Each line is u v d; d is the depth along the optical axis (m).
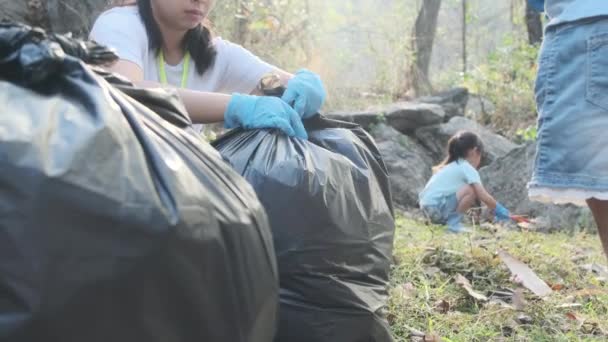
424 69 15.38
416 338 3.21
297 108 2.49
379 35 15.24
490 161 10.92
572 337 3.35
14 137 1.42
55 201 1.39
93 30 2.64
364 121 11.02
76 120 1.51
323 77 12.55
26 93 1.54
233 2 9.81
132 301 1.44
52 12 5.19
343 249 2.22
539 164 2.88
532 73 13.30
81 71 1.62
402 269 4.19
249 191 1.78
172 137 1.69
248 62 2.88
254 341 1.70
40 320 1.35
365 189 2.37
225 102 2.41
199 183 1.63
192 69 2.80
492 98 13.88
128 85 1.84
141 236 1.45
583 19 2.75
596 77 2.73
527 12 13.91
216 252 1.58
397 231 5.74
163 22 2.67
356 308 2.23
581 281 4.46
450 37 20.86
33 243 1.36
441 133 11.39
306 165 2.21
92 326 1.40
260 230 1.75
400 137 10.79
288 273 2.17
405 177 9.91
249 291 1.66
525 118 13.29
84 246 1.40
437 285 4.04
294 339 2.21
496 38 21.72
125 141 1.53
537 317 3.57
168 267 1.47
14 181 1.38
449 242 4.96
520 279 4.09
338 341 2.21
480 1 22.41
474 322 3.48
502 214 7.57
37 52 1.57
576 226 7.36
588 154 2.75
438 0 15.46
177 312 1.51
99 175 1.45
